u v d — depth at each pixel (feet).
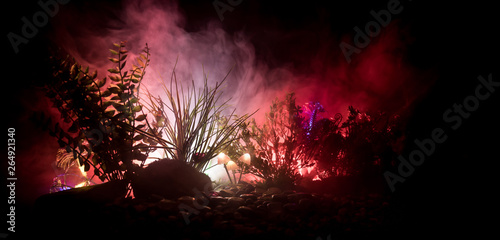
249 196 10.26
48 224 8.52
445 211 10.01
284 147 12.44
